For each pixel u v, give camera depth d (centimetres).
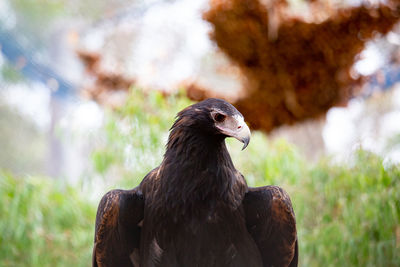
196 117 594
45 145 3431
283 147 1051
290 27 1266
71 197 1107
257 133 1075
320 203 998
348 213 942
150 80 1612
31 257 1008
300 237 975
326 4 1280
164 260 595
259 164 1006
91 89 1723
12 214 976
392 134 1483
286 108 1493
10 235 987
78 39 1952
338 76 1412
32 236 1009
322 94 1445
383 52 1579
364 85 1505
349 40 1315
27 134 3428
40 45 2645
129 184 976
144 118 995
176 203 590
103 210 623
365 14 1273
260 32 1288
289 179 983
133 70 1728
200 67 1683
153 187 611
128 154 974
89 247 1041
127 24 2052
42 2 2633
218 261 595
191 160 595
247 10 1252
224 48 1377
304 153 1512
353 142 1002
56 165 2928
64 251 1049
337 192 953
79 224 1076
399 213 908
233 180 612
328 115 1599
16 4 2636
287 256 657
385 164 947
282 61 1362
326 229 944
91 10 2433
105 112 1029
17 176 1096
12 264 1015
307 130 1534
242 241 607
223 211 594
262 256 671
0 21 2245
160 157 986
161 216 594
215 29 1329
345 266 960
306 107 1479
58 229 1051
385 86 1620
